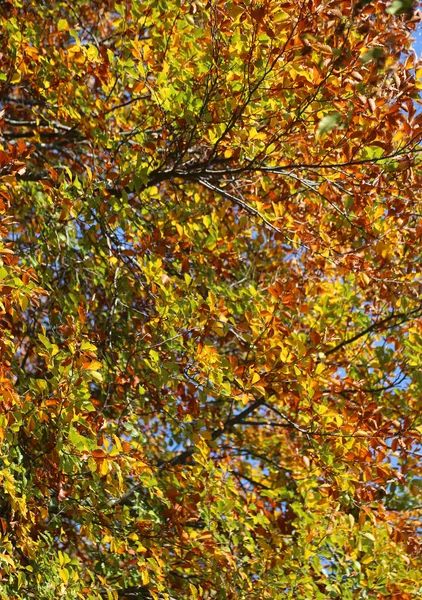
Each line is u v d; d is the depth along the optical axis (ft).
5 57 22.07
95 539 19.48
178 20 18.65
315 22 16.33
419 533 23.81
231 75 18.43
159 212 22.24
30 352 22.38
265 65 17.87
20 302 15.14
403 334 23.91
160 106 19.67
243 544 19.97
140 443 19.20
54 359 16.31
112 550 18.35
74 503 18.51
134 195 21.07
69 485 18.89
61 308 20.80
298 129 18.90
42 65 20.95
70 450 16.75
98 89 23.59
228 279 25.03
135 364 20.31
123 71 19.51
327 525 19.76
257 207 19.49
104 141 20.03
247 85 18.34
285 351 17.21
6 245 15.66
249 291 19.51
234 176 21.86
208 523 18.92
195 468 18.85
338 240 20.49
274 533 20.57
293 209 20.52
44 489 18.81
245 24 17.80
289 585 19.86
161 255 20.04
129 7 24.95
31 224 22.57
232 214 25.67
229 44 18.31
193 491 19.94
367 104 16.42
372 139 17.60
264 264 25.55
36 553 17.67
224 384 17.37
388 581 20.63
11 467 16.57
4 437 15.60
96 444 17.08
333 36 16.42
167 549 19.67
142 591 21.48
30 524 17.39
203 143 20.97
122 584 20.86
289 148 18.69
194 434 18.33
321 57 16.56
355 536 20.58
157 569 18.17
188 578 21.40
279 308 17.92
